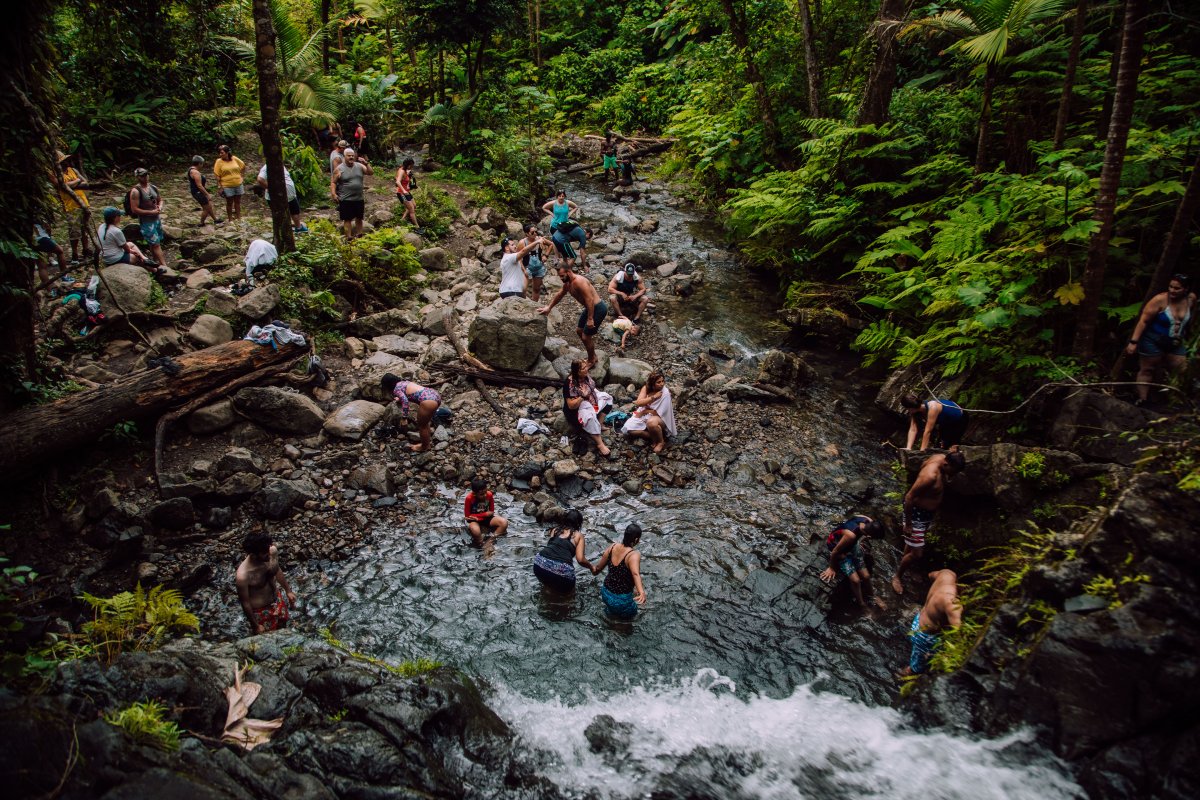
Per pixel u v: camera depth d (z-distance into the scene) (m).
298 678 4.71
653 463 8.59
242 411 8.49
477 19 17.67
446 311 10.83
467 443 8.72
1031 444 7.43
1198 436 4.70
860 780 4.74
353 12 25.89
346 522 7.54
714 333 11.76
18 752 3.38
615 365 10.21
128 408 7.77
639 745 5.08
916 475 7.32
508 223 15.80
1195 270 7.84
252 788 3.82
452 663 5.90
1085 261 7.79
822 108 14.48
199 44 16.25
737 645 6.15
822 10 15.18
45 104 7.12
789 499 8.02
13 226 7.07
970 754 4.62
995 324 7.52
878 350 10.27
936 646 5.61
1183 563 4.18
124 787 3.46
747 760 4.96
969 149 12.02
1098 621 4.33
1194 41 10.31
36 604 6.28
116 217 9.87
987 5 9.71
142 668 4.29
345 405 8.91
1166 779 3.97
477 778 4.51
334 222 13.91
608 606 6.39
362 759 4.16
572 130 25.14
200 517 7.41
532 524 7.68
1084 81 10.29
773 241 13.50
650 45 27.95
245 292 10.14
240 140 16.67
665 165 20.28
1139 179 7.99
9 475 7.02
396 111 20.31
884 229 12.14
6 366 7.41
